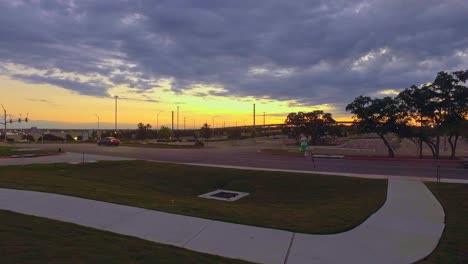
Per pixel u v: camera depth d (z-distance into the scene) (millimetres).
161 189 15555
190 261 5113
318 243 6297
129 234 6543
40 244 5586
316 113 53375
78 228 6766
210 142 65125
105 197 9977
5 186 11547
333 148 41750
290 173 17031
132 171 19594
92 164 22031
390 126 28312
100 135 86062
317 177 15711
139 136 77625
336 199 11945
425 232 7035
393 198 10555
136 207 8734
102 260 4945
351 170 19766
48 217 7590
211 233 6766
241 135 89500
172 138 77625
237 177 16922
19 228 6562
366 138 67125
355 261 5457
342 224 7578
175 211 8469
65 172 19250
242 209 9516
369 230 7156
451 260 5504
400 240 6520
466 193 11188
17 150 36719
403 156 29625
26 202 9094
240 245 6113
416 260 5512
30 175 15742
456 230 7164
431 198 10516
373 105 28812
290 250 5910
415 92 27391
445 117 26438
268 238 6527
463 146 43344
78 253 5215
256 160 27047
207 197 13422
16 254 5047
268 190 14359
